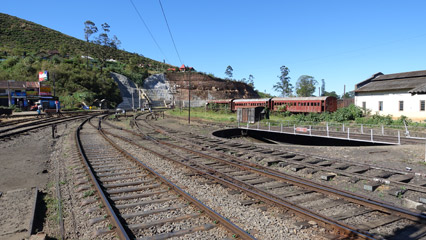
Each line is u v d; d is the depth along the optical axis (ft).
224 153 45.80
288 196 25.08
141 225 18.81
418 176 31.53
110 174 32.14
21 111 175.01
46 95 197.16
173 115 174.91
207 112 205.98
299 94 320.50
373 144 68.33
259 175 32.42
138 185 28.53
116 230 18.08
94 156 43.70
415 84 111.65
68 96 241.96
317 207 22.38
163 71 449.48
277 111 161.27
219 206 22.77
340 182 30.12
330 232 18.20
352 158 44.16
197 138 68.85
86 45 480.64
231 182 28.04
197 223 19.47
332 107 144.77
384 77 135.44
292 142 95.66
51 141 61.00
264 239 17.38
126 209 22.03
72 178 30.99
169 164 38.27
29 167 36.04
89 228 18.84
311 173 33.53
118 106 293.43
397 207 21.11
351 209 21.99
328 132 79.30
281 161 39.47
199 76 414.82
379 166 35.65
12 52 315.58
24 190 26.50
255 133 104.94
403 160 41.98
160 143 59.21
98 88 281.13
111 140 60.49
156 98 368.68
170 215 20.80
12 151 48.24
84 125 102.37
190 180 30.25
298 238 17.61
